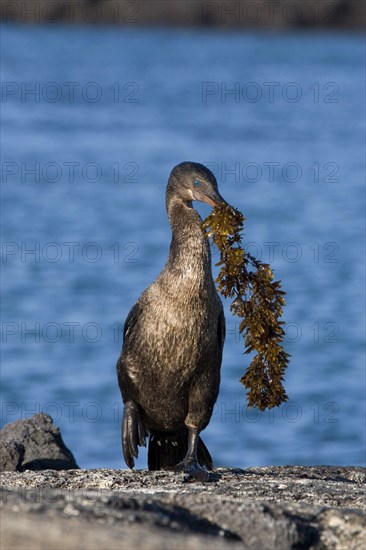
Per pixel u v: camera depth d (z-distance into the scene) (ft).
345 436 66.80
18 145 217.56
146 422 35.17
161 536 20.65
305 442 65.77
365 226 147.33
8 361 83.82
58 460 37.78
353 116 281.95
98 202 167.63
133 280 116.16
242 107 295.69
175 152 214.28
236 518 23.11
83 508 21.91
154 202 167.94
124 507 22.82
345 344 89.86
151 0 458.50
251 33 452.35
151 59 387.55
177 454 36.14
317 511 24.16
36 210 160.25
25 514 21.15
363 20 438.81
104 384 77.92
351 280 115.44
